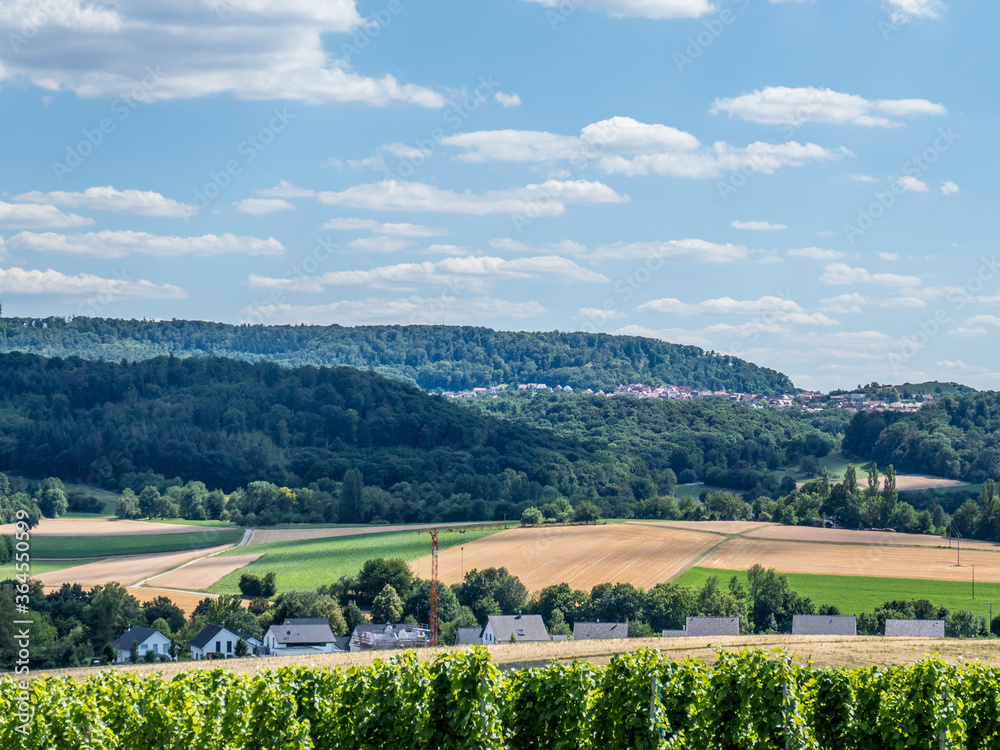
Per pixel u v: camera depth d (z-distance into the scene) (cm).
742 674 1978
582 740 1959
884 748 2064
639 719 1920
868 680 2134
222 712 2011
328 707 2056
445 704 1917
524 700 2023
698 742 1952
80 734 1878
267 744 1991
